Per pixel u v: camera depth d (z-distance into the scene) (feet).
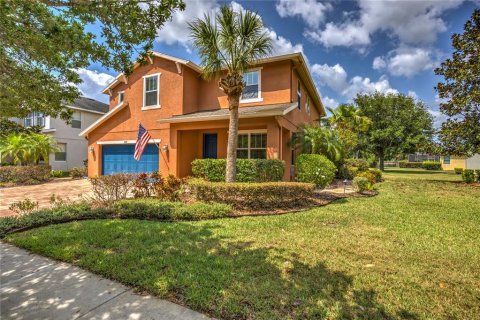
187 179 29.25
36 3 9.95
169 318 8.34
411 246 15.11
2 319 8.42
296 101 43.80
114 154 50.52
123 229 17.54
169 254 13.24
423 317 8.54
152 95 46.70
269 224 19.30
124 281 10.69
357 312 8.65
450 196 34.04
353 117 67.10
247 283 10.32
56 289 10.25
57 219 19.54
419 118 94.17
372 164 123.34
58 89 14.94
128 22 12.26
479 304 9.37
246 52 28.04
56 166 67.26
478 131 48.26
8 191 37.76
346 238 16.33
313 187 26.16
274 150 33.76
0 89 13.71
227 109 43.45
